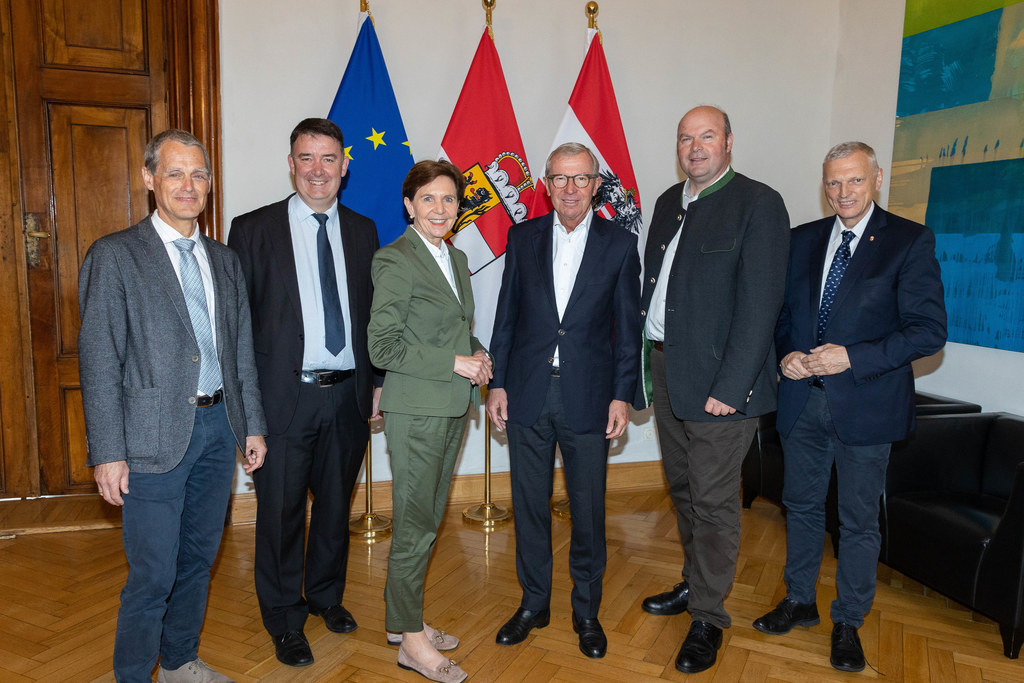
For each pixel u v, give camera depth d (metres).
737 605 2.71
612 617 2.61
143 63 3.39
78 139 3.39
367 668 2.26
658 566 3.06
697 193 2.36
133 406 1.77
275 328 2.25
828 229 2.42
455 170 2.14
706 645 2.30
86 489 3.62
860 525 2.30
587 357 2.24
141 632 1.84
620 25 3.86
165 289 1.80
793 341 2.40
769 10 4.08
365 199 3.34
